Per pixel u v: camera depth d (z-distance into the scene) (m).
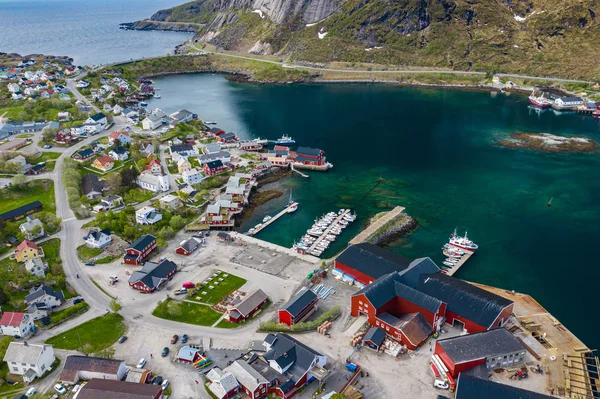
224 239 138.38
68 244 133.25
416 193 174.00
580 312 109.56
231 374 84.88
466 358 86.00
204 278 119.25
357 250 122.75
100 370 86.38
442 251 135.38
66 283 114.94
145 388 81.50
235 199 162.25
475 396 78.88
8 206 154.38
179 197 162.75
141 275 114.75
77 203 151.25
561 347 95.62
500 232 146.00
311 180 186.00
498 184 181.25
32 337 97.69
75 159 192.12
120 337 98.06
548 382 86.38
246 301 106.12
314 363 88.19
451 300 102.50
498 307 97.44
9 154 186.88
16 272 116.19
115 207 155.75
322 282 118.56
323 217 153.88
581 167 197.00
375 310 99.44
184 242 131.50
